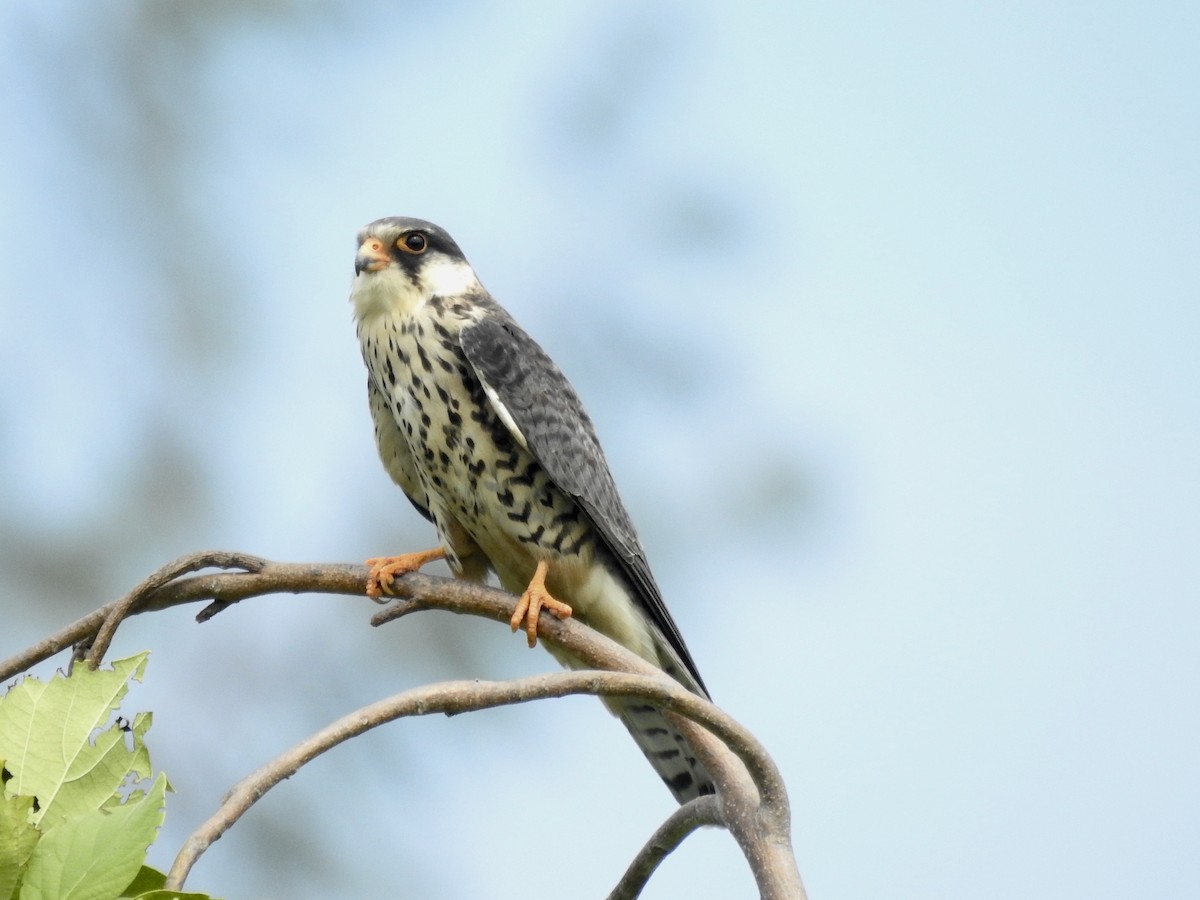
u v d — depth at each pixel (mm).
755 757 5324
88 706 4676
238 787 4891
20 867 4160
